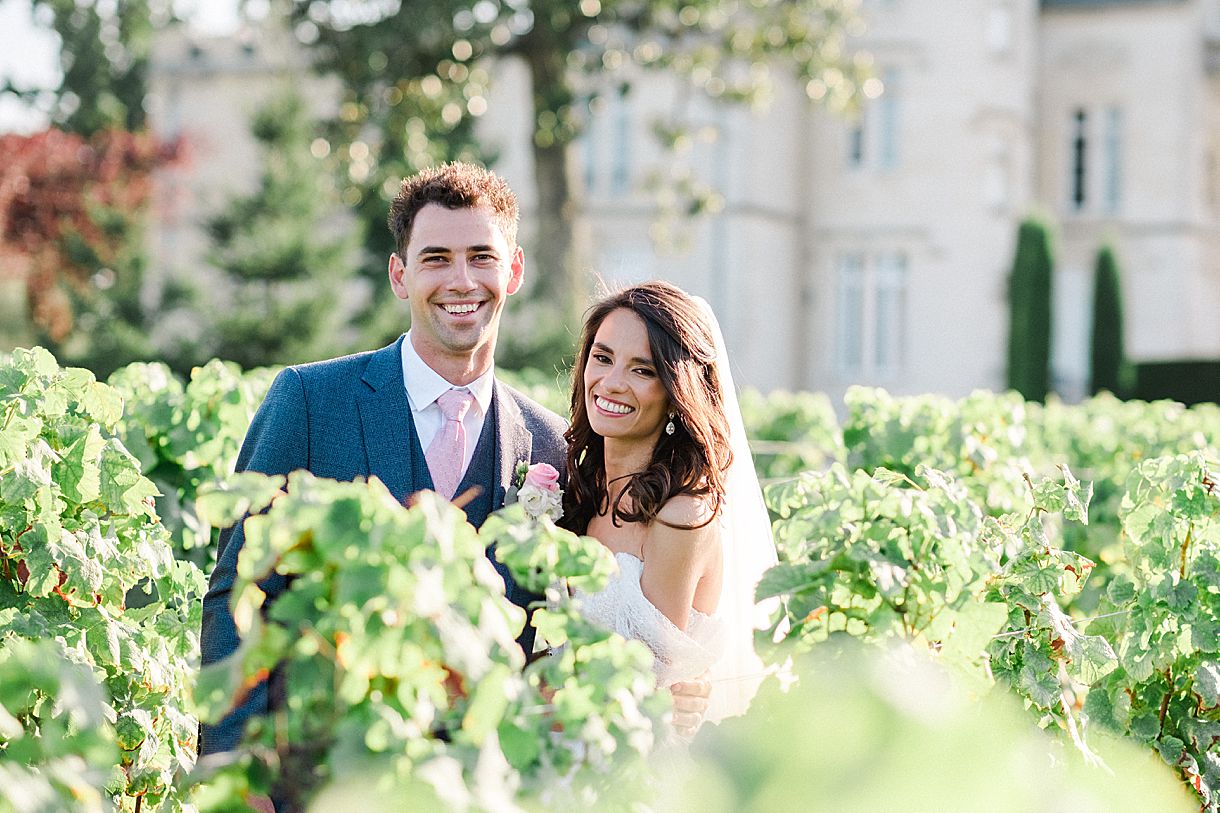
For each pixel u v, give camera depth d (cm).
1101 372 2531
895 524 219
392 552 162
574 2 1675
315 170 1948
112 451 309
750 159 2678
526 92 2709
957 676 212
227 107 2920
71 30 2998
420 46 1666
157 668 285
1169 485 314
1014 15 2769
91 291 2048
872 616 213
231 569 300
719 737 162
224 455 456
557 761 175
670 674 305
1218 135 3014
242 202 1945
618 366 318
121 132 2536
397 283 350
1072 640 271
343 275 1883
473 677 162
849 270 2880
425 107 1753
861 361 2867
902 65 2806
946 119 2784
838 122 2853
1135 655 301
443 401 334
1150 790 167
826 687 142
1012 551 270
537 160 1842
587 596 306
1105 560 502
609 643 187
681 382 315
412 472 330
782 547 238
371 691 170
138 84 2995
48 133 2477
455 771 157
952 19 2773
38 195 2392
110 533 306
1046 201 2956
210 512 168
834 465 254
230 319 1802
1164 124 2880
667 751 179
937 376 2798
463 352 331
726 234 2683
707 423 318
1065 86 2939
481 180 333
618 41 1861
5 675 178
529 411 356
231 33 2928
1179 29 2862
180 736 290
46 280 2409
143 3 2975
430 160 1817
